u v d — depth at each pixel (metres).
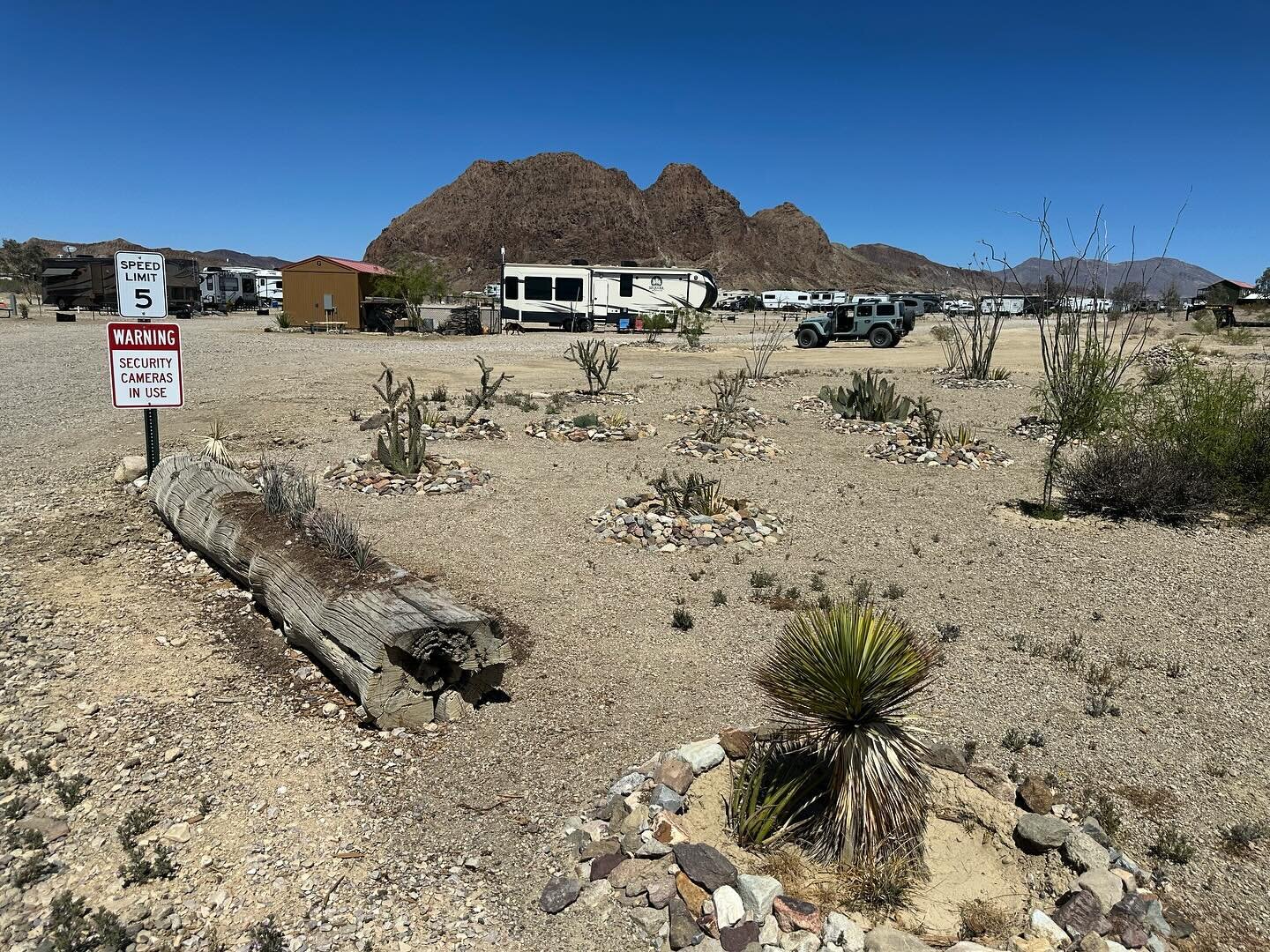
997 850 3.51
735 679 5.11
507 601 6.25
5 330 30.20
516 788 3.96
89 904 3.17
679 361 24.47
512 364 21.80
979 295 19.88
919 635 5.80
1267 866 3.53
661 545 7.56
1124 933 2.99
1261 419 9.65
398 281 35.28
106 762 4.09
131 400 8.02
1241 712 4.78
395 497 8.69
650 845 3.33
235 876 3.35
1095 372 8.70
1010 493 9.73
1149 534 8.15
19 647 5.11
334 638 4.68
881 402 13.61
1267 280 54.81
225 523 6.11
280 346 25.11
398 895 3.25
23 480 8.45
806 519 8.59
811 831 3.49
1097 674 5.20
